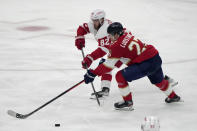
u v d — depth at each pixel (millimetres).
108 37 14094
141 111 13969
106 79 15258
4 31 26562
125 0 38438
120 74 13562
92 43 23828
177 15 32156
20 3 36812
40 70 18641
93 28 15234
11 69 18719
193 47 23109
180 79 17406
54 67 19172
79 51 22188
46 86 16531
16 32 26406
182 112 13867
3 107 14242
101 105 14516
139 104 14641
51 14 32344
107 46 14195
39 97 15289
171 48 22875
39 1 37875
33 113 13211
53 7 35125
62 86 16562
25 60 20234
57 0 38375
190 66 19422
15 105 14461
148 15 32156
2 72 18234
